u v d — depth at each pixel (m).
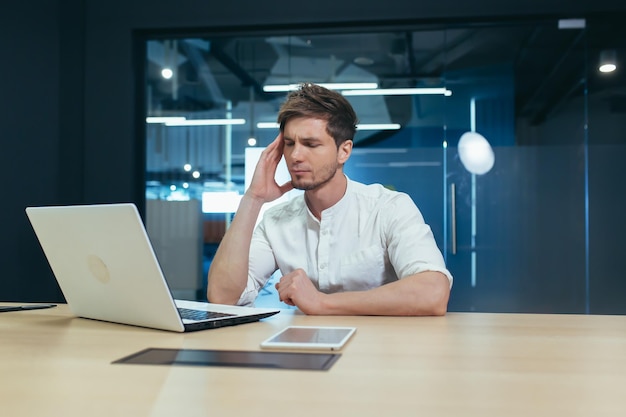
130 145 4.47
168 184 4.49
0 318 1.49
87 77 4.52
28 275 4.27
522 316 1.52
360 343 1.08
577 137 4.14
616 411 0.66
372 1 4.25
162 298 1.18
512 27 4.21
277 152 1.93
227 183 4.42
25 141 4.30
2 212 4.17
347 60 4.32
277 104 4.38
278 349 1.02
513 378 0.81
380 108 4.25
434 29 4.27
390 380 0.79
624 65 4.12
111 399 0.70
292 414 0.64
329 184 1.87
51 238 1.38
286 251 2.01
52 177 4.45
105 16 4.51
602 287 4.09
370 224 1.92
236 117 4.43
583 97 4.15
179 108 4.50
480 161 4.16
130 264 1.19
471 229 4.17
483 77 4.20
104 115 4.50
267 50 4.42
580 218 4.12
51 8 4.45
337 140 1.83
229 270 1.83
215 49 4.48
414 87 4.24
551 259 4.12
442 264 1.67
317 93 1.80
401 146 4.21
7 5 4.22
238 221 1.88
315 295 1.54
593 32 4.16
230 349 1.02
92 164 4.49
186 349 1.02
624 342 1.11
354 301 1.52
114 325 1.35
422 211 4.20
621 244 4.10
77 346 1.06
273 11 4.35
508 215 4.15
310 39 4.37
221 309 1.50
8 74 4.21
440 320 1.43
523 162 4.15
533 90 4.17
